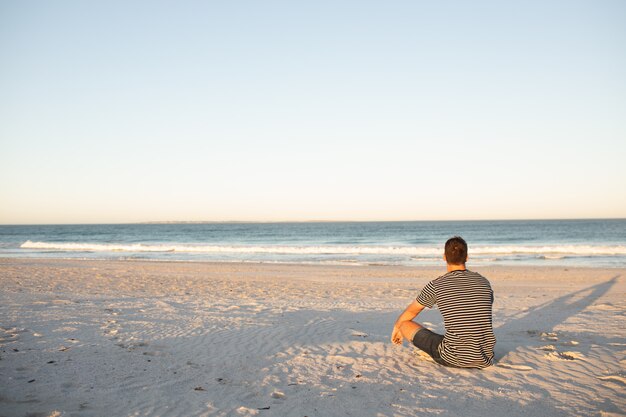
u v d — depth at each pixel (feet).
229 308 28.89
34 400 12.32
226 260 84.74
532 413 11.80
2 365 15.40
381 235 224.53
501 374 14.94
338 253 102.83
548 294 38.70
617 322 24.75
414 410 12.04
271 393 13.38
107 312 26.37
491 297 15.19
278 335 21.15
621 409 12.01
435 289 15.26
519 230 254.88
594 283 47.62
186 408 12.10
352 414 11.76
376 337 20.86
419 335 16.10
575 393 13.23
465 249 15.12
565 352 17.47
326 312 28.02
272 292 39.06
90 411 11.68
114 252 108.27
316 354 17.80
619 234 194.59
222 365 16.29
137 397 12.85
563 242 150.10
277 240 189.88
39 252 108.78
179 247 119.75
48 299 31.22
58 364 15.75
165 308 28.32
